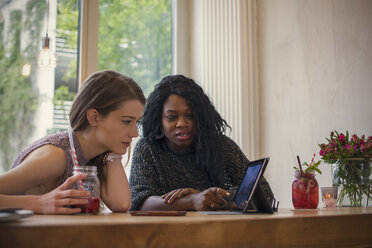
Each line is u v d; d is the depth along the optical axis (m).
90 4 2.90
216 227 0.79
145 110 1.93
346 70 2.33
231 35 3.00
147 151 1.89
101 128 1.31
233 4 3.01
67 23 2.83
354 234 0.99
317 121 2.48
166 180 1.89
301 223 0.90
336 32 2.41
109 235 0.70
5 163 2.58
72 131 1.29
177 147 1.91
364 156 1.72
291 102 2.68
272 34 2.88
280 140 2.74
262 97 2.92
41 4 2.76
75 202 1.03
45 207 1.02
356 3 2.30
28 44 2.71
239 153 1.97
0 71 2.63
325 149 1.79
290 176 2.63
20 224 0.67
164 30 3.22
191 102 1.86
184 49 3.24
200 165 1.92
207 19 3.12
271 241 0.86
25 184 1.13
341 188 1.71
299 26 2.67
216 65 3.04
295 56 2.68
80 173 1.08
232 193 1.67
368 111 2.19
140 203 1.74
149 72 3.12
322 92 2.46
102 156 1.45
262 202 1.15
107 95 1.30
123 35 3.05
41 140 1.28
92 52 2.88
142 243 0.73
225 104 2.96
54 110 2.73
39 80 2.71
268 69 2.89
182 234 0.76
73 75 2.81
